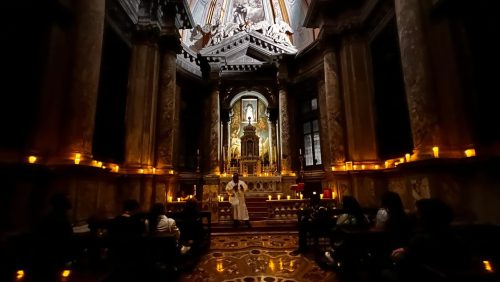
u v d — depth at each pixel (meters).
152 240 3.50
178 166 12.71
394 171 7.41
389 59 8.22
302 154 14.09
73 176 4.95
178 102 13.07
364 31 9.29
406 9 5.69
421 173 5.12
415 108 5.38
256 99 16.30
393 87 8.06
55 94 5.16
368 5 8.78
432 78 5.25
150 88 9.00
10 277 2.78
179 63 13.27
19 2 4.66
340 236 4.22
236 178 9.61
